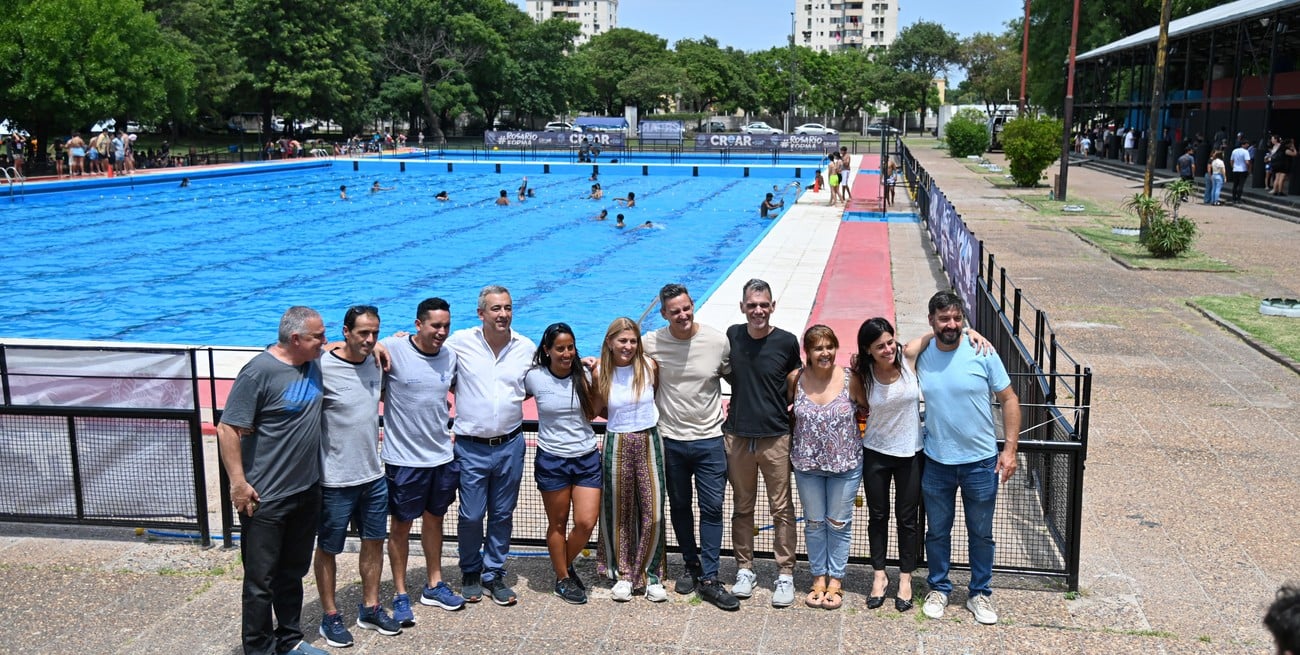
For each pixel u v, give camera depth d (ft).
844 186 90.74
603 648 15.84
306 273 61.72
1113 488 22.54
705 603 17.46
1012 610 16.89
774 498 17.24
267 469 14.87
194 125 198.70
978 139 153.58
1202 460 24.39
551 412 17.11
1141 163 122.62
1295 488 22.44
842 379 16.87
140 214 91.66
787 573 17.37
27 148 127.75
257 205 99.71
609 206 99.09
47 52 110.73
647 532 17.26
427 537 17.33
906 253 59.31
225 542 19.88
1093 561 18.71
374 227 83.46
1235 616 16.49
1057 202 85.56
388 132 231.09
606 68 293.43
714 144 163.94
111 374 20.34
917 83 294.46
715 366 17.04
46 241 74.90
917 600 17.43
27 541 20.27
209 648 15.93
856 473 16.80
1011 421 16.37
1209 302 43.11
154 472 20.01
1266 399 29.58
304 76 176.65
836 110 316.40
